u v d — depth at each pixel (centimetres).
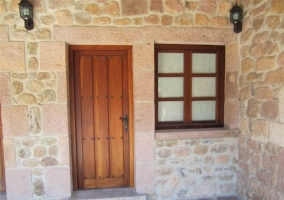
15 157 245
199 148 272
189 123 285
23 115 244
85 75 263
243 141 267
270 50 223
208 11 263
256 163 244
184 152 269
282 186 208
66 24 243
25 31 239
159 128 277
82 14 245
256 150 244
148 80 256
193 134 266
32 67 242
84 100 265
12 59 239
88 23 246
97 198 252
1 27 236
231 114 276
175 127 281
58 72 245
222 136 272
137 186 263
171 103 282
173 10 257
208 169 275
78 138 267
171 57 279
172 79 281
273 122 219
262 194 235
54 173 251
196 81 287
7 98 240
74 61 261
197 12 261
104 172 273
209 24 264
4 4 235
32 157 247
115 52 264
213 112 292
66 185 253
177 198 271
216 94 289
